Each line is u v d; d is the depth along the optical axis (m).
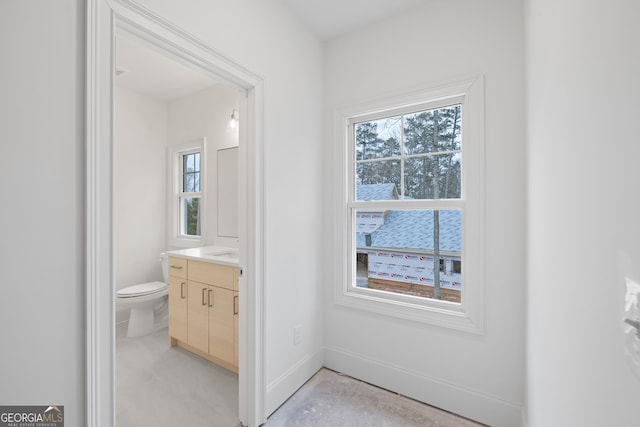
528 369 1.38
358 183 2.26
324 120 2.30
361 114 2.17
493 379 1.67
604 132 0.51
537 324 1.14
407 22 1.95
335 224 2.25
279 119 1.85
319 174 2.25
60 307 0.92
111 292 1.02
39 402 0.88
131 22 1.09
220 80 1.58
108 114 1.01
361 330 2.14
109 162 1.02
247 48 1.60
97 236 0.98
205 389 2.02
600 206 0.53
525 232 1.53
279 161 1.85
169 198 3.50
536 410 1.16
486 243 1.68
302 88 2.06
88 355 0.96
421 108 1.96
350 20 2.04
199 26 1.33
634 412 0.40
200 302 2.36
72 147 0.94
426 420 1.72
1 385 0.82
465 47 1.75
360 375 2.13
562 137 0.77
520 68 1.58
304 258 2.08
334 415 1.77
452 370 1.80
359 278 2.27
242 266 1.71
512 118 1.60
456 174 1.86
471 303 1.73
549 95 0.92
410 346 1.94
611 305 0.48
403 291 2.08
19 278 0.84
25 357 0.86
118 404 1.84
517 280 1.59
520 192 1.58
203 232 3.19
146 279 3.33
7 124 0.82
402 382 1.96
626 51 0.43
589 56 0.58
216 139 3.08
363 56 2.12
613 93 0.48
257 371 1.67
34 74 0.86
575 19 0.66
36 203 0.87
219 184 3.06
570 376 0.70
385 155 2.13
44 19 0.88
